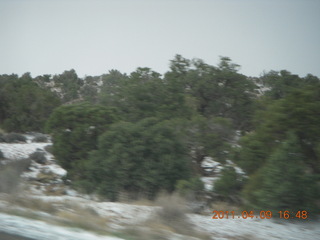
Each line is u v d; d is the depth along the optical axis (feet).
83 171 78.38
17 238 21.75
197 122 95.91
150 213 39.96
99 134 81.82
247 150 59.57
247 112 138.82
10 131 178.29
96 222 30.63
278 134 55.98
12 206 32.37
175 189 66.69
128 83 118.73
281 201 46.60
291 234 41.24
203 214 51.98
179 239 29.43
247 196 53.42
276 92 179.63
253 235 39.29
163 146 71.36
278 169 47.57
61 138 83.71
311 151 53.21
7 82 210.18
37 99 180.34
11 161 80.07
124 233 28.71
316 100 54.90
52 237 22.89
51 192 73.20
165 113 110.42
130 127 73.61
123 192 68.23
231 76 139.03
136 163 69.87
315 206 46.88
